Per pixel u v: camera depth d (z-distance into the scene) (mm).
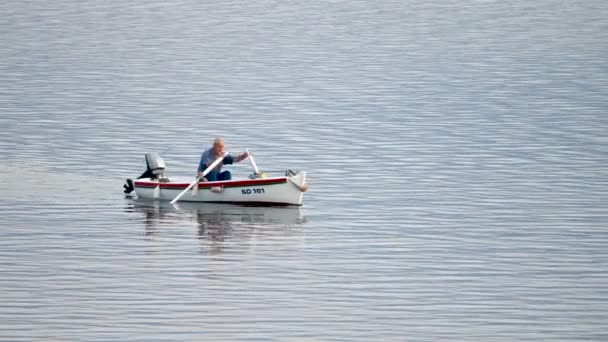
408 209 115812
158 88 196000
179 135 156250
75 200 120438
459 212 114312
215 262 96750
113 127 161375
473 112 171250
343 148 147125
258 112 173750
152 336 78125
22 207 116812
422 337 78250
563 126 158875
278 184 118000
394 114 170875
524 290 88688
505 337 78312
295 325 80562
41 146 147875
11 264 95750
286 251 100250
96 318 81812
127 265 95688
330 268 94875
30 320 81312
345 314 83000
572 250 100188
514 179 128625
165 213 115438
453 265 95688
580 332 79312
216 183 119938
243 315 82625
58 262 96500
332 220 111812
